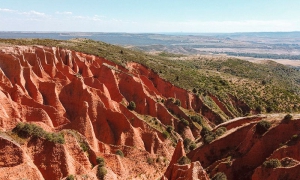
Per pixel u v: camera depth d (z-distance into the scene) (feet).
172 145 237.04
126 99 292.81
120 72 307.17
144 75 357.41
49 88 243.81
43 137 134.41
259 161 150.41
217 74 474.49
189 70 447.83
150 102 288.51
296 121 152.87
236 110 367.25
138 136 219.41
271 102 375.86
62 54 307.78
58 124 210.38
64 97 245.24
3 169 115.34
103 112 222.48
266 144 152.56
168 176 146.82
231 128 189.57
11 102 197.26
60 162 131.95
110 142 213.05
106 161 157.28
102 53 356.79
